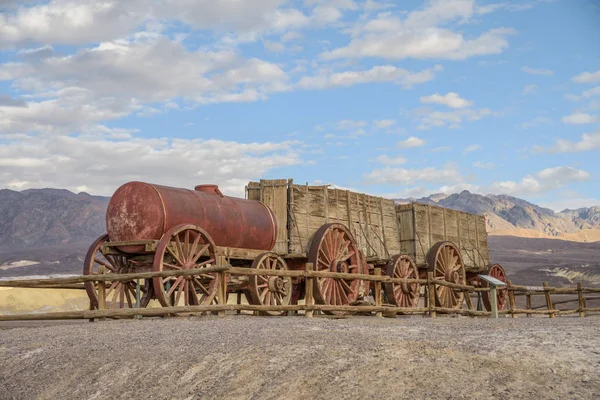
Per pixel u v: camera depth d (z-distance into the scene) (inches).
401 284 906.1
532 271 4259.4
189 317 569.6
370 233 916.0
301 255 770.2
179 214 653.3
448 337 374.9
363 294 845.8
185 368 341.7
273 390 298.4
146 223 638.5
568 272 4050.2
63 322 724.7
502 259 5866.1
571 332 384.5
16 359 399.5
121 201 653.3
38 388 351.9
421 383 282.8
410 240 994.7
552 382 273.0
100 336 444.5
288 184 791.7
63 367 373.7
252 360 335.6
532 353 315.3
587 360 300.4
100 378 349.7
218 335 409.7
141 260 666.8
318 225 814.5
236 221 711.7
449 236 1083.3
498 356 312.3
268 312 685.9
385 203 969.5
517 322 501.7
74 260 6190.9
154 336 425.1
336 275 641.0
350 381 294.4
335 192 853.2
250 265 772.0
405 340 356.2
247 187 808.3
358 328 440.1
